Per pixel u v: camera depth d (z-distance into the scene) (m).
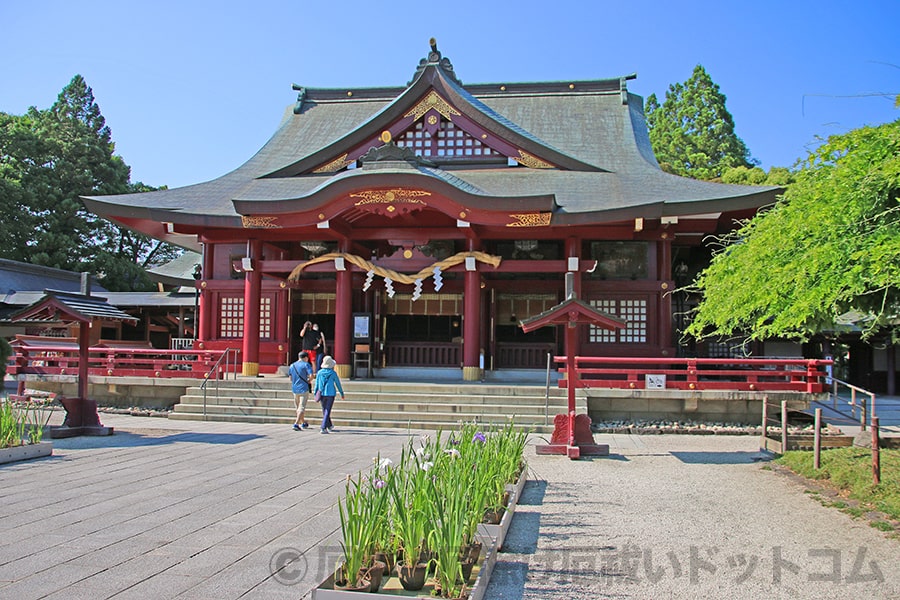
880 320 8.94
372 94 30.05
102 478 9.31
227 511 7.47
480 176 22.44
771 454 12.48
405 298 23.33
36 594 4.92
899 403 25.97
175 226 22.12
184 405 17.97
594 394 16.66
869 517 7.72
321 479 9.34
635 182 22.20
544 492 9.27
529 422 16.14
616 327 12.09
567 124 27.25
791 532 7.26
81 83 52.50
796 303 7.82
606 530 7.31
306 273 23.50
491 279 22.30
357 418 16.73
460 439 9.33
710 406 16.66
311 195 19.36
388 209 19.22
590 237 20.36
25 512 7.33
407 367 23.06
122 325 35.62
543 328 22.36
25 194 41.00
